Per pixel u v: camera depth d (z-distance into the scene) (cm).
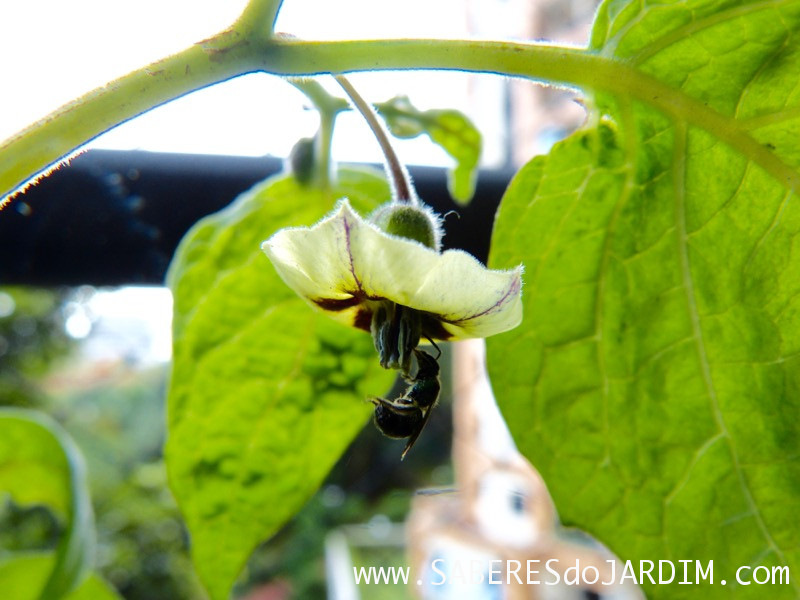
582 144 5
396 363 5
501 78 5
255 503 6
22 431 6
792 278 5
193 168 7
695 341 6
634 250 6
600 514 6
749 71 5
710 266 5
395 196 5
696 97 5
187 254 6
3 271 7
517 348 6
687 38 5
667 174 5
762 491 6
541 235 6
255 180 7
